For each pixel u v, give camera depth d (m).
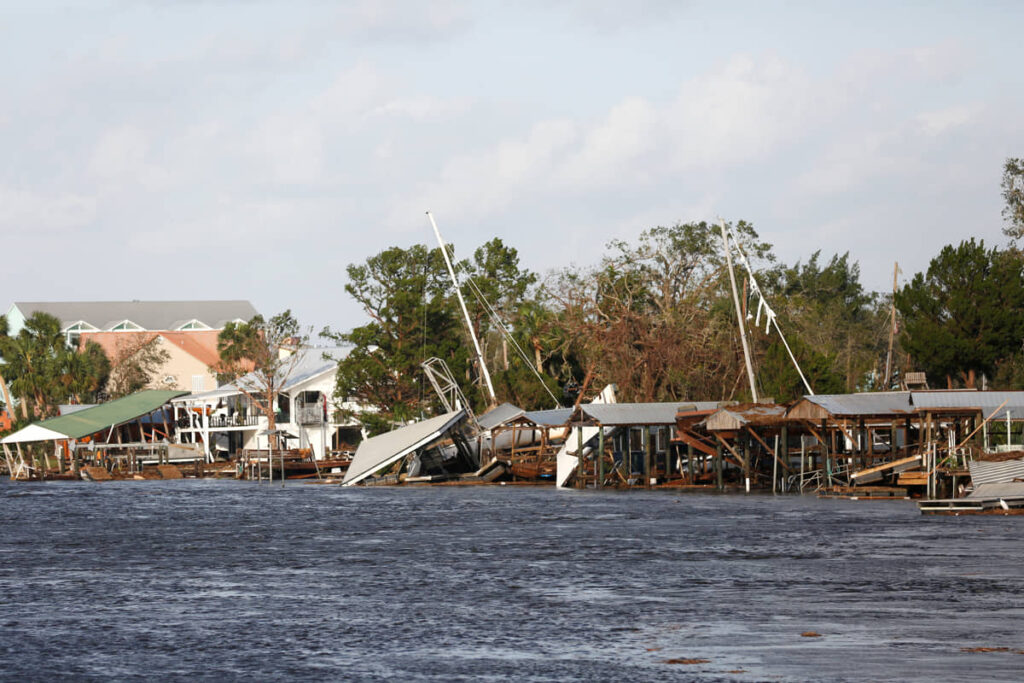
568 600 57.66
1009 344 155.62
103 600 59.62
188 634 50.03
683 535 86.81
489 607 55.91
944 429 136.75
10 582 66.75
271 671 43.09
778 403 155.12
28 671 43.47
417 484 171.75
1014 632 47.94
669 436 154.75
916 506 109.25
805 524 93.06
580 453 152.75
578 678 41.31
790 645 45.94
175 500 144.25
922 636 47.31
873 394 133.38
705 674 41.53
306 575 68.50
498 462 171.75
